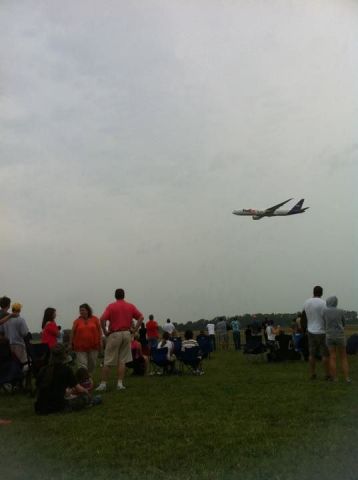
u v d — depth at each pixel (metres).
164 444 4.83
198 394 8.08
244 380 9.89
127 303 9.19
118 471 4.04
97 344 9.18
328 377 9.48
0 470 4.14
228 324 24.12
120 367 9.05
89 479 3.87
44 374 6.88
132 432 5.37
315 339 9.54
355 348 15.34
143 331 15.41
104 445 4.84
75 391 7.03
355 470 3.91
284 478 3.79
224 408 6.62
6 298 9.15
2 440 5.07
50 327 9.78
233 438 4.93
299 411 6.18
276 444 4.60
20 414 6.79
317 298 9.65
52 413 6.70
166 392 8.45
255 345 15.16
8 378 8.81
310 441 4.65
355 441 4.61
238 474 3.88
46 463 4.27
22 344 9.00
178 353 12.02
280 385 8.82
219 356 18.31
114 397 8.04
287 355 14.52
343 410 6.12
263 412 6.21
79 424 5.85
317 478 3.78
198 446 4.70
